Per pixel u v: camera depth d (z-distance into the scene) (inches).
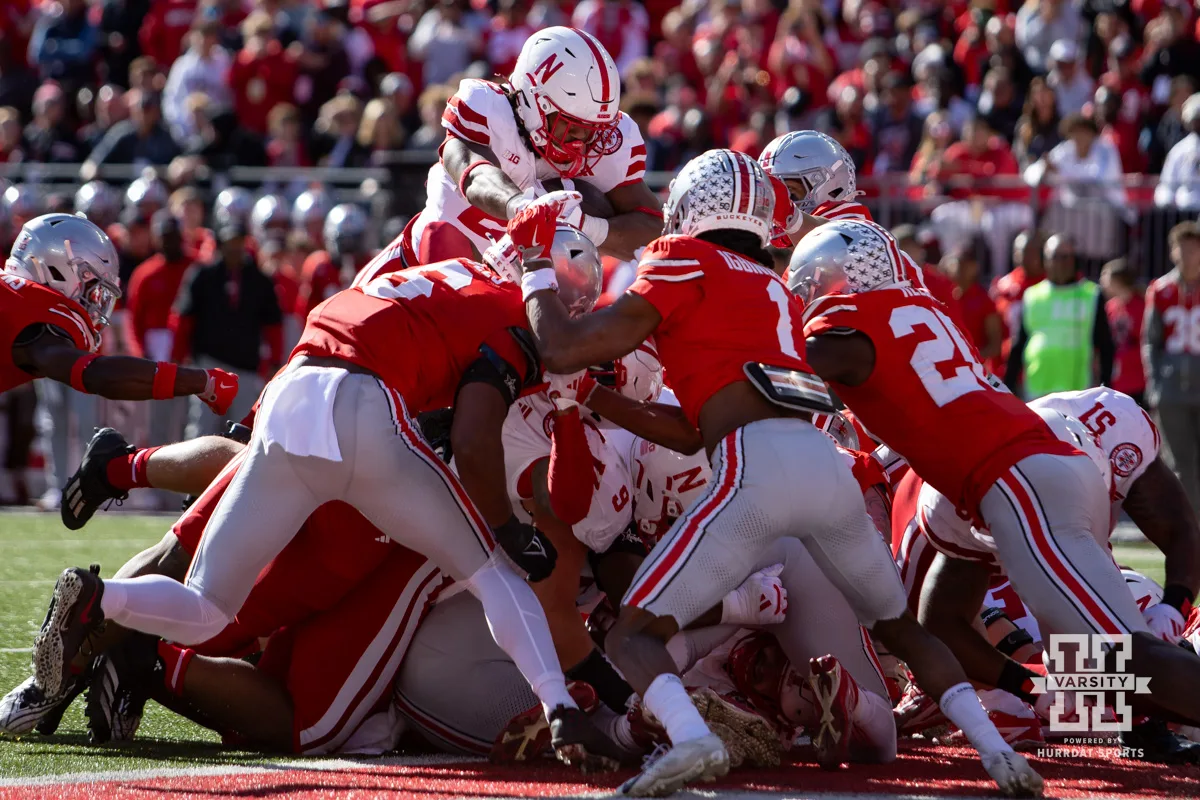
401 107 1646.2
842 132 1526.8
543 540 494.0
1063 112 1568.7
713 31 1732.3
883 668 581.3
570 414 495.5
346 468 474.0
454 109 614.9
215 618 479.5
